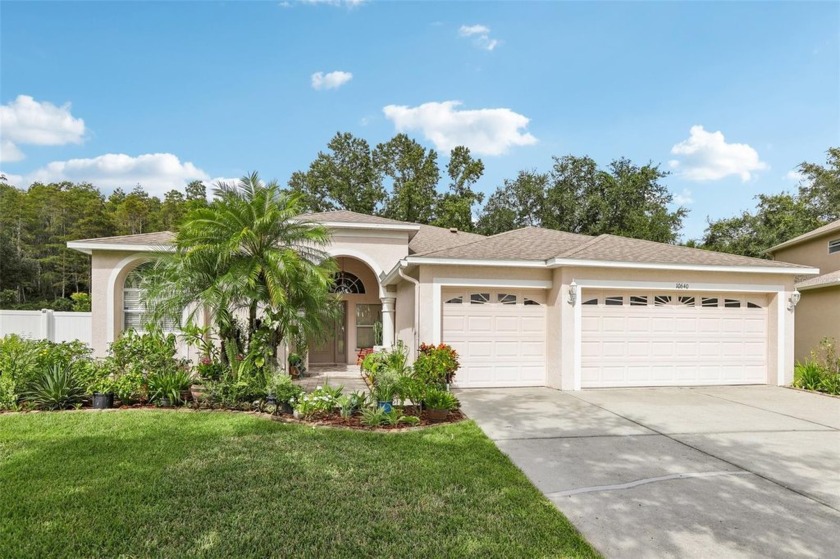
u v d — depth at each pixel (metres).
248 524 4.35
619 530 4.43
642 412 9.34
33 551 3.86
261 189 10.27
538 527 4.42
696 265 12.17
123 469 5.63
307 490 5.13
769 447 7.07
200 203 9.98
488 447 6.87
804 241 19.81
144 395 9.33
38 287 40.41
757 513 4.83
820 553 4.06
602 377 12.17
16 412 8.55
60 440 6.77
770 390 12.05
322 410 8.62
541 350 12.47
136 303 14.85
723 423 8.52
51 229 42.69
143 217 49.41
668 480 5.71
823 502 5.11
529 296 12.50
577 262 11.66
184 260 9.31
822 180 31.94
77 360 9.84
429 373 9.70
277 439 6.96
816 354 14.04
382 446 6.79
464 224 35.09
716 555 4.02
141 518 4.41
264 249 9.80
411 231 16.16
